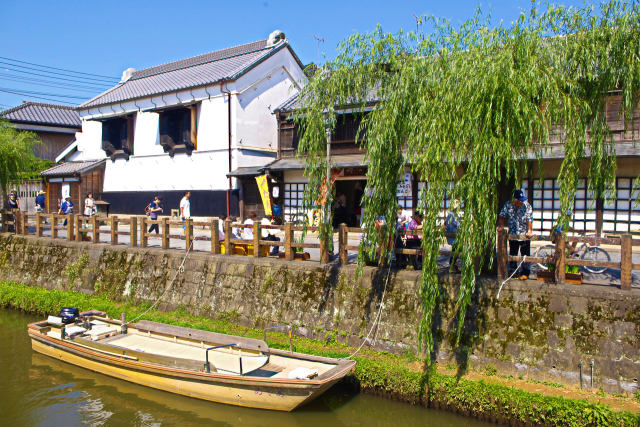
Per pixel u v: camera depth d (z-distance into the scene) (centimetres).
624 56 728
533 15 775
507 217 925
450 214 990
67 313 1146
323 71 951
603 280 887
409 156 802
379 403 830
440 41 843
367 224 896
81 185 2672
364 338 959
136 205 2577
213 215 2261
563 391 753
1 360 1089
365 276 983
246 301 1137
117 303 1367
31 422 808
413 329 909
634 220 1373
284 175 2056
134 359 932
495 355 824
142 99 2477
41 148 3100
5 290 1563
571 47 755
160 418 821
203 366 855
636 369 725
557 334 785
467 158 767
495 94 728
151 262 1353
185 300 1250
